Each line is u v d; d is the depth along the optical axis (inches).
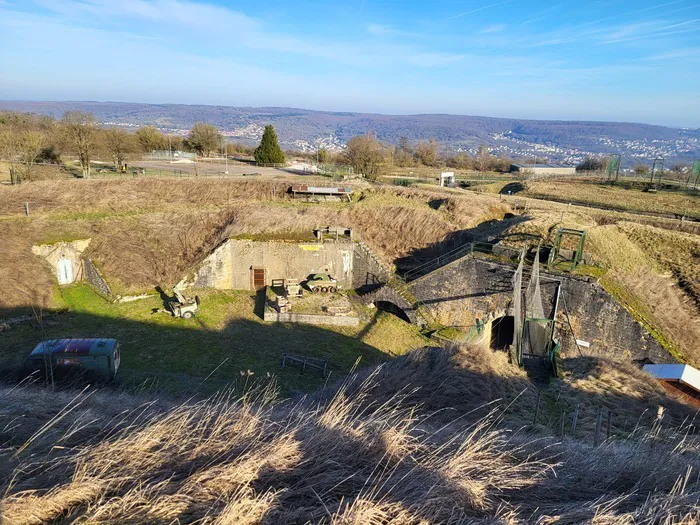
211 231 1186.6
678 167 2608.3
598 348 816.3
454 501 165.2
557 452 245.0
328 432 207.9
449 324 965.2
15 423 230.5
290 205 1326.3
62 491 151.8
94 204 1240.8
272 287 1066.1
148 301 960.9
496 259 916.0
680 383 593.9
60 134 1721.2
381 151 2396.7
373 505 153.9
